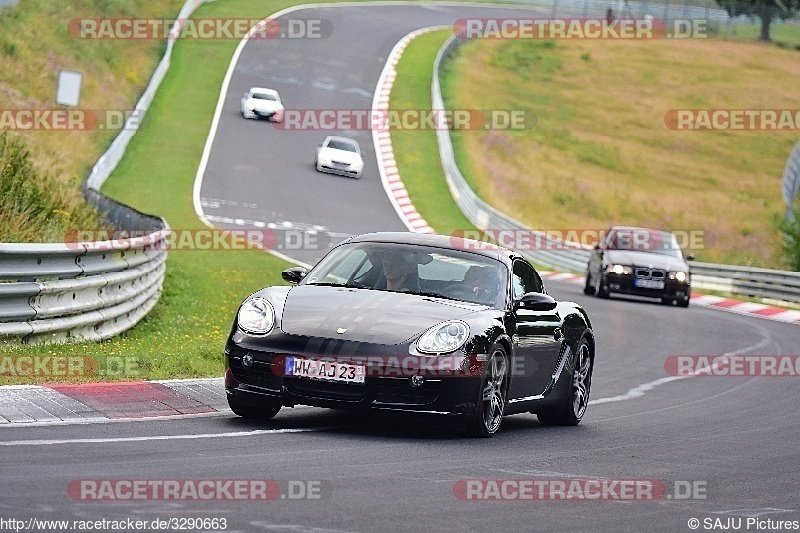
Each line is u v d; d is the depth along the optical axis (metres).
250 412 31.91
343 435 30.30
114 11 189.88
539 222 160.62
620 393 48.19
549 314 36.38
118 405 31.41
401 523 20.55
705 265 119.06
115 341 46.91
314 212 129.38
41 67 147.12
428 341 30.31
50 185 67.25
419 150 171.00
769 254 164.38
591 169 191.25
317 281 33.72
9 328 39.06
